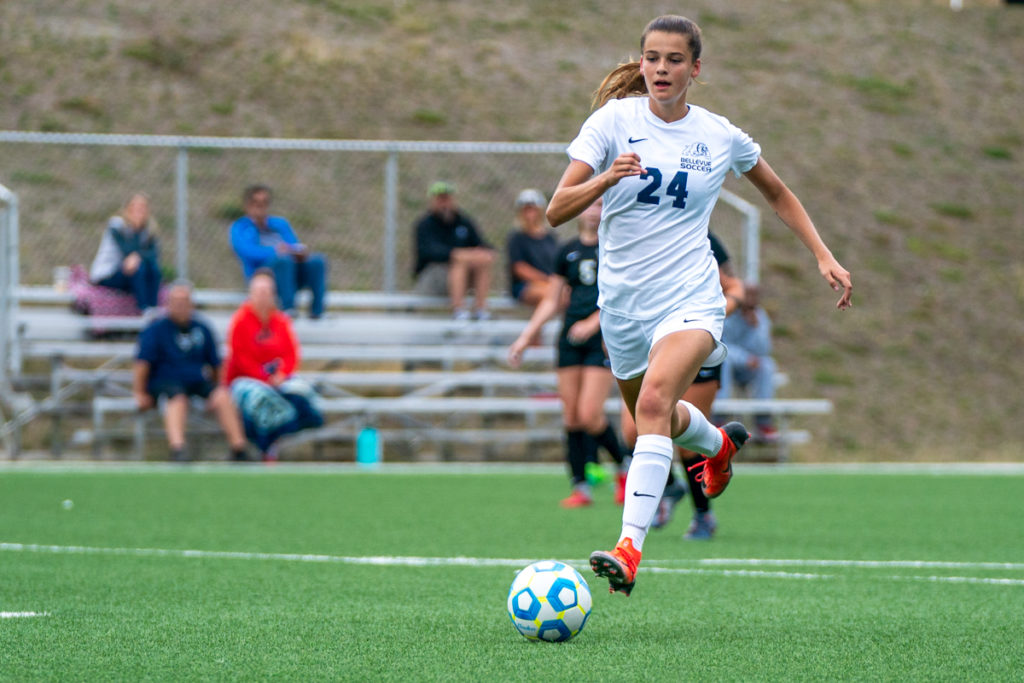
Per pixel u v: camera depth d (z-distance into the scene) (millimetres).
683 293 17219
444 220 62156
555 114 93500
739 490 43500
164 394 49031
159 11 97125
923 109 100375
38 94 83625
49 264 68062
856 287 78188
